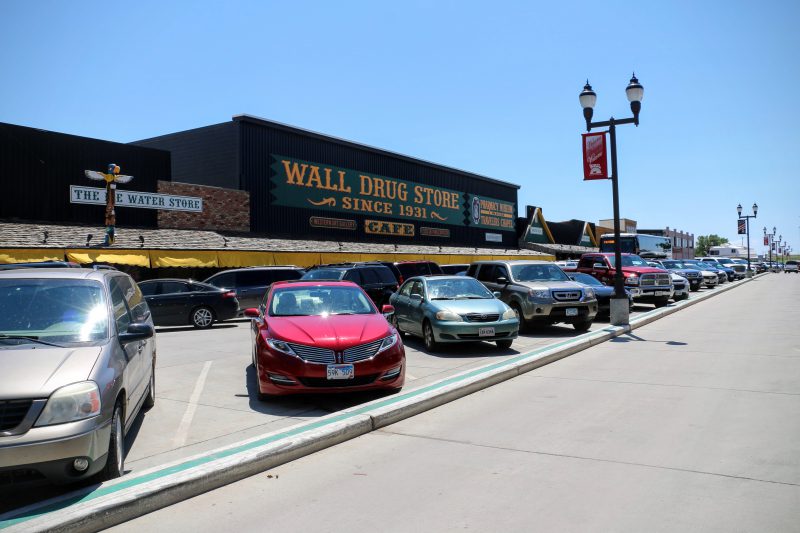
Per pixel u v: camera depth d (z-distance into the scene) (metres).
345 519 3.87
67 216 21.47
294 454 5.12
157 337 14.46
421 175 40.25
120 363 4.79
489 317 10.86
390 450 5.32
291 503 4.16
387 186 37.06
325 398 7.48
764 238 94.38
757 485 4.25
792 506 3.88
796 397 6.95
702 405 6.66
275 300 8.45
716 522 3.66
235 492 4.39
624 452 5.08
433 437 5.70
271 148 29.48
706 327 14.68
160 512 4.05
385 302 16.69
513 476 4.57
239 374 9.12
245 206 27.78
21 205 20.27
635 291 19.78
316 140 32.06
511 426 6.02
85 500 3.93
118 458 4.55
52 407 3.99
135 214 23.48
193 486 4.32
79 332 4.86
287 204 30.20
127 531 3.76
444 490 4.33
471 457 5.06
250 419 6.45
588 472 4.61
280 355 6.99
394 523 3.79
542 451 5.17
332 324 7.54
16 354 4.35
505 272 14.88
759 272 75.38
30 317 4.90
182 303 16.66
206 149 29.33
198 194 25.78
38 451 3.87
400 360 7.39
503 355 10.61
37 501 4.22
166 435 5.83
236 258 23.89
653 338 12.77
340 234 33.44
